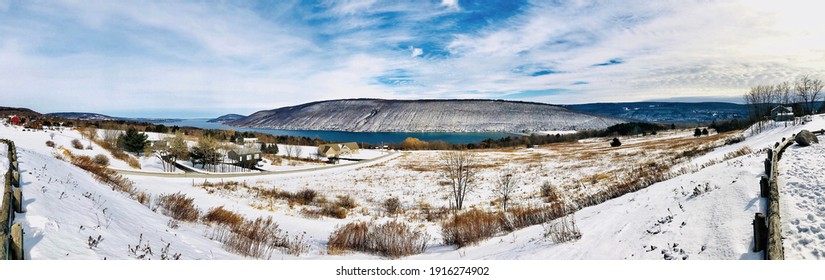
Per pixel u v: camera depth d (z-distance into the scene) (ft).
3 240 14.07
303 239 42.01
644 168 95.96
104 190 39.88
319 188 113.91
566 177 107.86
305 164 214.69
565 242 27.09
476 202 84.17
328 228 51.44
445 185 115.85
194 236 31.09
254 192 89.04
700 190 30.32
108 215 26.45
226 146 203.72
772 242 16.83
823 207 22.27
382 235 36.99
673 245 21.58
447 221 53.52
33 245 17.15
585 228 30.30
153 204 44.57
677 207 27.89
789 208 23.43
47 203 23.25
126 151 178.81
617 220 30.32
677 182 39.58
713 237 20.98
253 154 184.44
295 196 85.66
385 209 75.56
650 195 36.78
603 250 23.93
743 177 30.53
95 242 19.33
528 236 32.63
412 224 54.03
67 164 54.95
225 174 142.82
